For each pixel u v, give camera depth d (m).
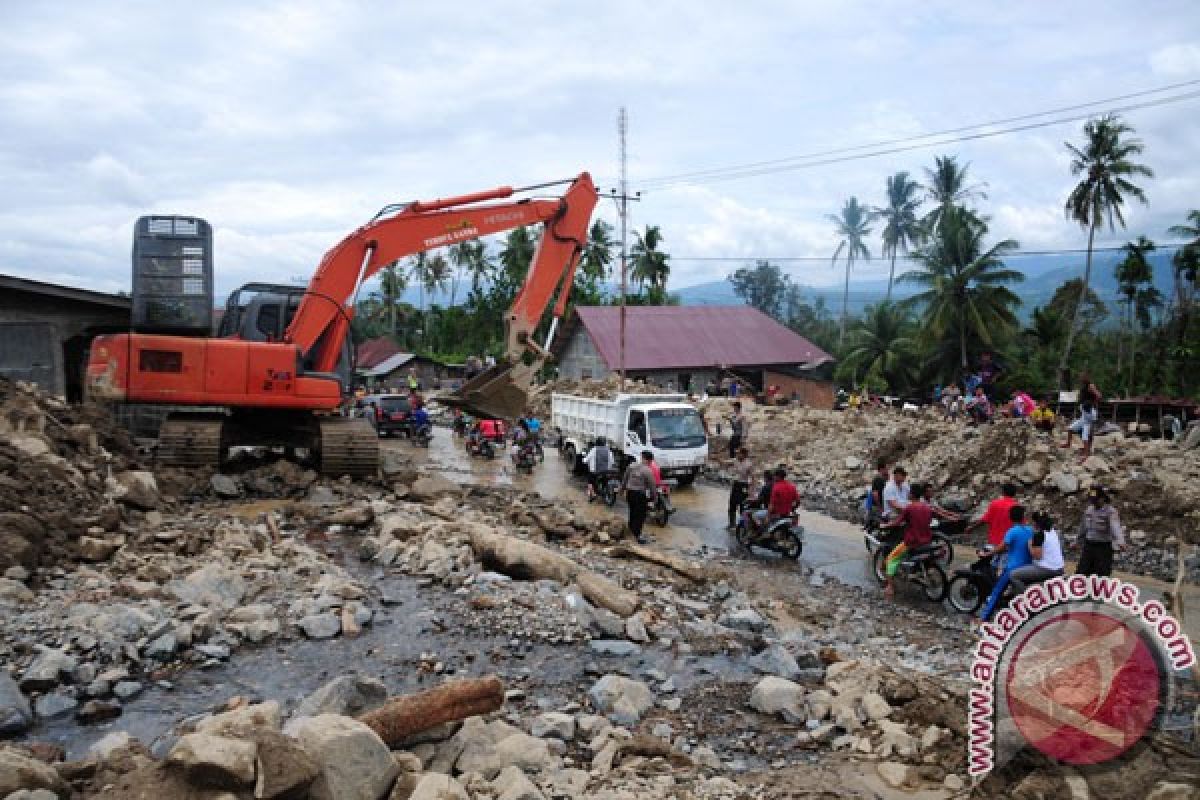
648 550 13.77
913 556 13.15
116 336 15.29
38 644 7.93
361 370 66.06
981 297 47.12
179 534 11.58
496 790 5.55
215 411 17.20
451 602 10.38
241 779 4.44
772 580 14.08
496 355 65.44
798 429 29.02
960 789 6.23
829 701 7.84
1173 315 49.78
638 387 39.22
